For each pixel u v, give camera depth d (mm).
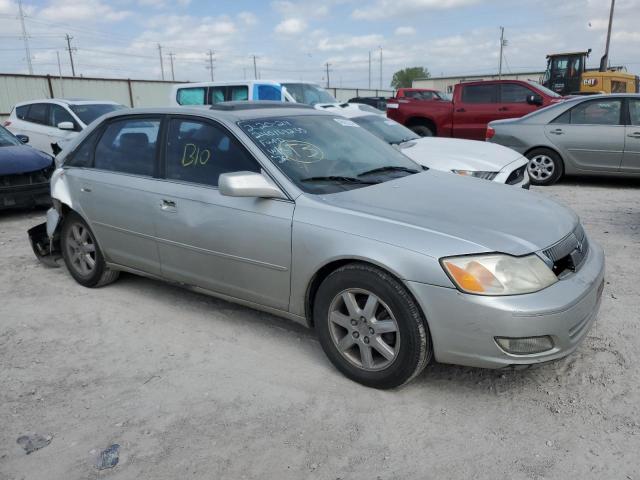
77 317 4398
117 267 4699
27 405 3189
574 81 22266
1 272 5535
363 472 2588
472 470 2582
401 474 2568
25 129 12117
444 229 3023
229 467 2643
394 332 3092
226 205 3695
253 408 3104
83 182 4707
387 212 3232
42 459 2732
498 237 2992
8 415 3094
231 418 3020
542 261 2971
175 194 3998
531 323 2799
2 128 9023
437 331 2939
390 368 3121
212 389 3309
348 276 3172
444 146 7527
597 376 3314
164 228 4094
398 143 7887
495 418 2967
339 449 2748
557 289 2930
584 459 2633
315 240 3273
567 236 3254
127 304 4629
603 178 10453
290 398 3191
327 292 3299
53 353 3814
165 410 3109
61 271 5520
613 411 2982
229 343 3893
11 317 4426
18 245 6574
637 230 6484
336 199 3412
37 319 4375
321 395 3211
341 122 4504
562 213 3555
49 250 5598
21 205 7875
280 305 3607
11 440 2881
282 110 4336
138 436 2889
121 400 3219
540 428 2871
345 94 48812
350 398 3174
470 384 3293
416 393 3217
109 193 4473
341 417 3002
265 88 11258
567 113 9430
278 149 3752
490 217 3236
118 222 4445
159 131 4277
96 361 3689
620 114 9039
